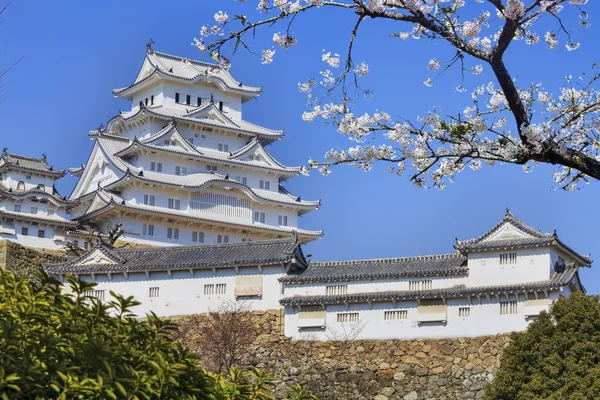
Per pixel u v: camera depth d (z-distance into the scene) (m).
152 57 95.94
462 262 53.50
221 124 93.12
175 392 12.62
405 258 55.59
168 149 87.25
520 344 44.12
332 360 53.03
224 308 56.91
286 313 55.16
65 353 11.84
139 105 96.19
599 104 15.30
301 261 58.47
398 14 14.22
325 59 17.27
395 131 16.36
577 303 43.97
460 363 50.44
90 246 77.31
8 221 76.88
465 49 14.08
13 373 11.06
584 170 14.11
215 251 59.53
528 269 51.00
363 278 54.06
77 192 91.94
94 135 92.06
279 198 92.06
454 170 16.81
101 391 11.45
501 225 52.28
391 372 51.59
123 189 85.50
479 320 50.94
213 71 16.88
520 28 14.76
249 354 54.59
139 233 83.38
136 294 59.03
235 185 88.00
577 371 42.34
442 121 15.42
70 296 13.36
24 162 80.31
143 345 13.09
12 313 12.13
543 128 14.27
